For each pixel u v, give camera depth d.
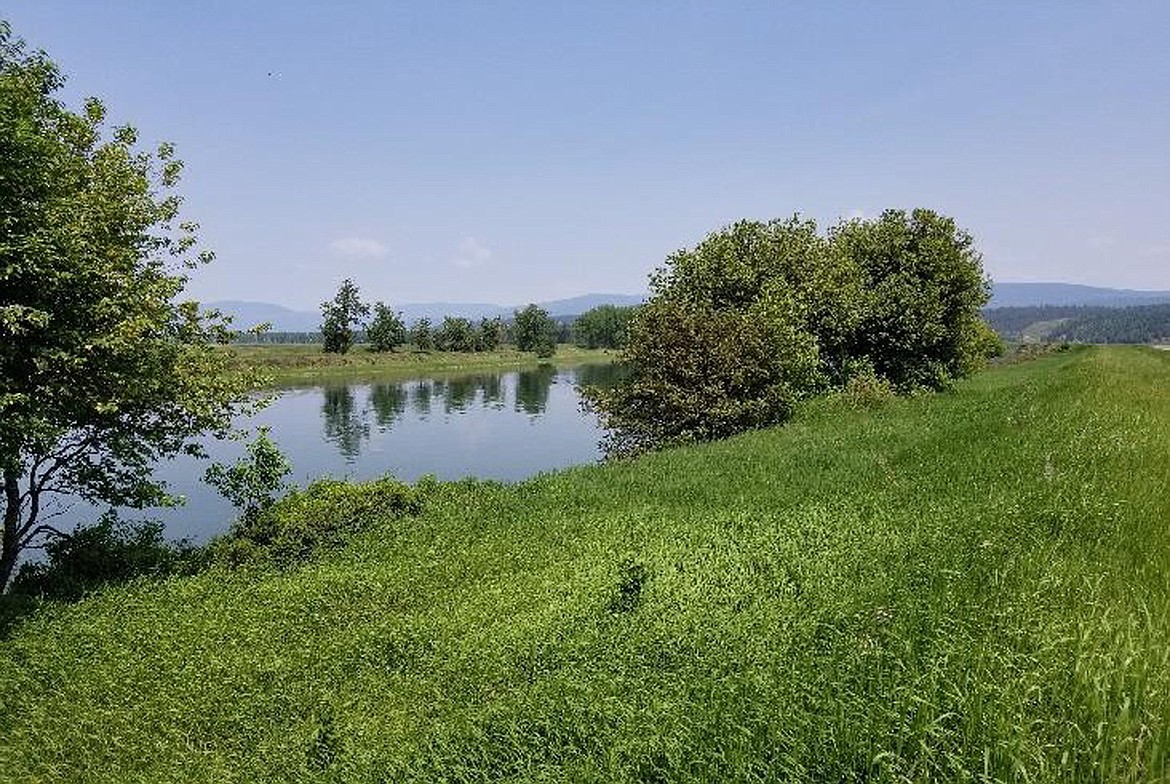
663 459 19.73
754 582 9.55
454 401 57.38
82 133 12.45
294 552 13.01
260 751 6.93
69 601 11.02
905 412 25.03
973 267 32.84
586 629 8.48
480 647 8.43
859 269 32.44
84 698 7.92
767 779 5.30
